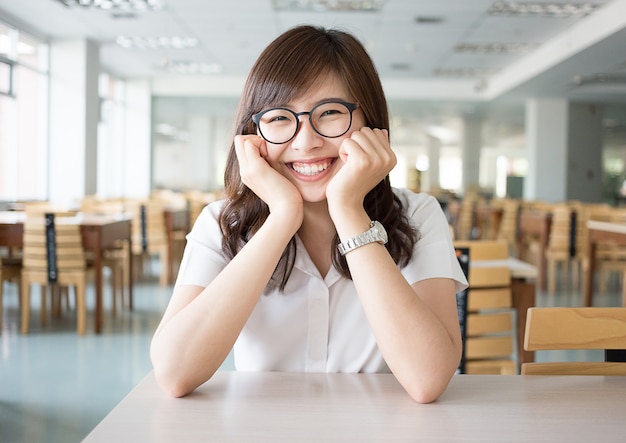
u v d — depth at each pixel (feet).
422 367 3.01
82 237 14.71
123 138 48.57
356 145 3.33
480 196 56.08
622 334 3.76
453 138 55.93
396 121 55.31
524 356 8.40
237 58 39.81
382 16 28.91
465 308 7.06
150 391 3.15
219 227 3.77
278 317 3.71
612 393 3.15
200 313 3.16
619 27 26.03
